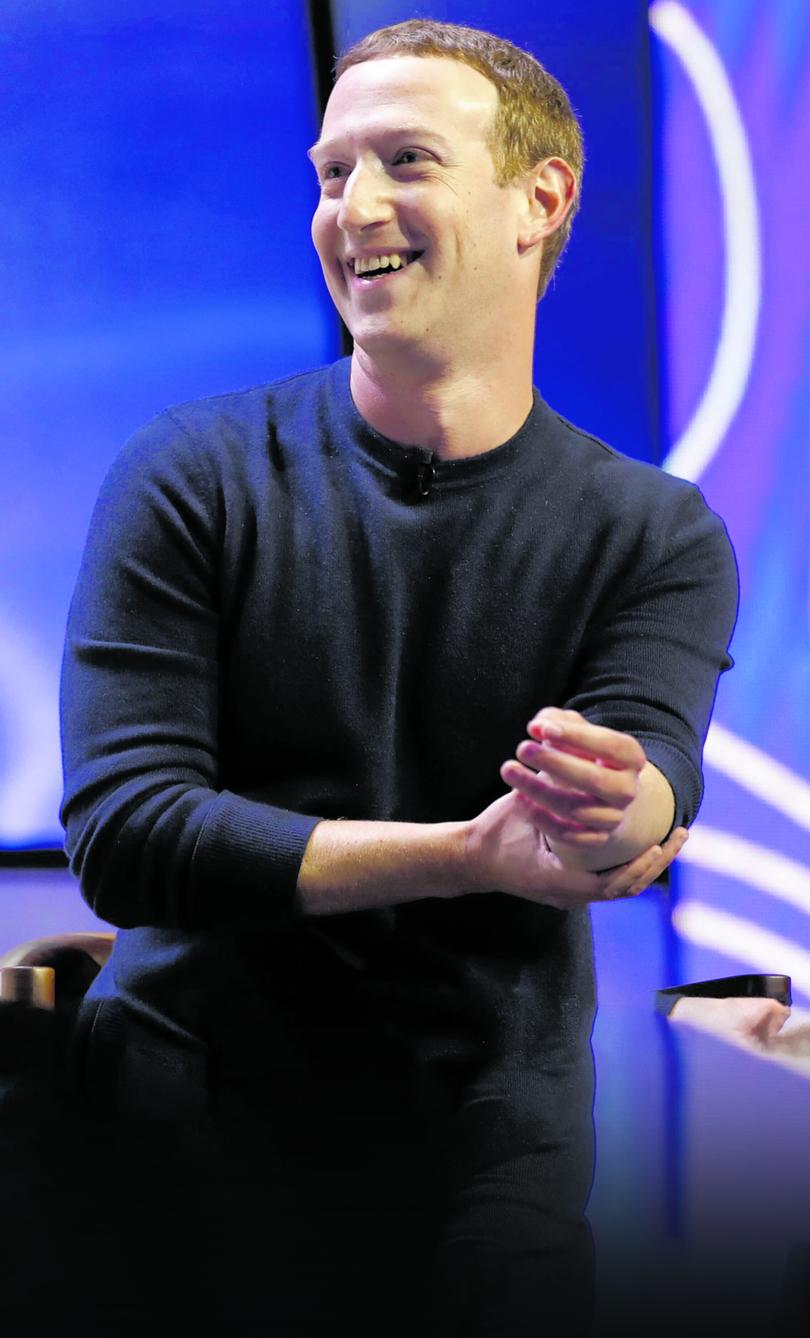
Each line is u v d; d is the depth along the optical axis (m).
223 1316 1.63
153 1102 2.62
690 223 8.69
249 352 9.09
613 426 8.91
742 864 8.58
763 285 8.55
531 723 2.75
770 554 8.56
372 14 8.74
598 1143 2.54
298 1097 2.75
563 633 3.40
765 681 8.56
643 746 3.21
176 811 3.10
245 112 8.93
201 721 3.33
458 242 3.26
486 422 3.41
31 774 9.28
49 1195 2.03
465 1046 3.24
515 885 3.01
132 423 9.20
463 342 3.32
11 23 8.96
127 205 9.05
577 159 3.53
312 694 3.35
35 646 9.29
